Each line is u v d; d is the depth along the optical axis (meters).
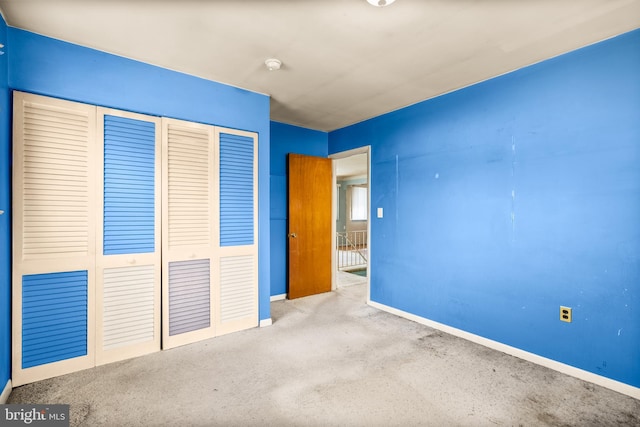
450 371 2.22
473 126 2.78
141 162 2.42
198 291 2.71
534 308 2.38
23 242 1.99
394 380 2.10
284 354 2.48
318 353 2.50
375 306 3.78
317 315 3.47
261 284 3.10
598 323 2.07
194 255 2.67
